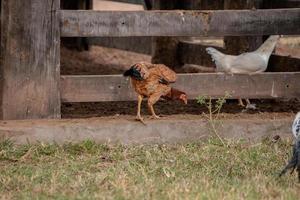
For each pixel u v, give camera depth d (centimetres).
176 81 1230
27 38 1184
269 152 1152
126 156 1134
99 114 1332
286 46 2045
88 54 2108
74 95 1212
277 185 992
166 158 1119
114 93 1220
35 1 1178
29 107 1199
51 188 972
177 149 1177
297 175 1015
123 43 2052
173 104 1439
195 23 1226
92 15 1198
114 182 990
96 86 1215
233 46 1506
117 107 1414
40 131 1166
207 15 1227
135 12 1208
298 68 1495
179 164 1088
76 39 2144
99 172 1053
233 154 1134
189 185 978
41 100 1200
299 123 987
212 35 1235
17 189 979
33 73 1192
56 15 1188
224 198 923
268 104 1443
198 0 1766
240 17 1240
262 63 1262
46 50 1191
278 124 1223
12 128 1158
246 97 1259
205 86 1243
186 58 1803
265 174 1045
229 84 1249
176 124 1202
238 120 1224
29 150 1137
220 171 1061
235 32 1242
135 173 1037
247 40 1473
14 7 1173
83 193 949
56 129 1170
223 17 1234
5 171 1052
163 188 965
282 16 1252
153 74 1176
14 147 1147
